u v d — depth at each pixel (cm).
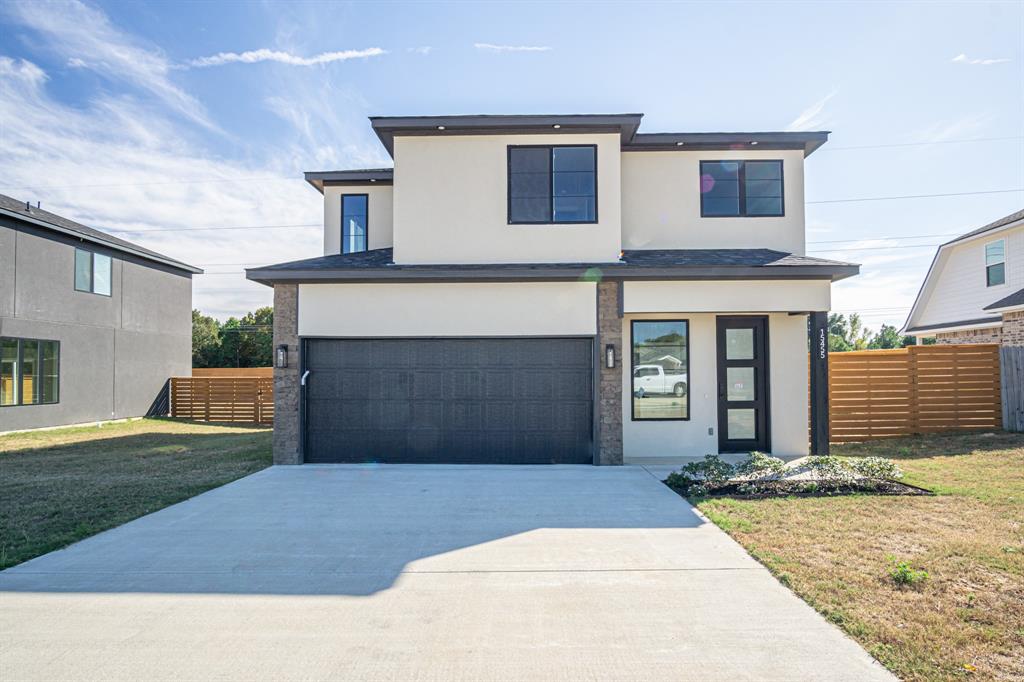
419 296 958
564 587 445
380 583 455
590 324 945
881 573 458
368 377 974
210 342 4112
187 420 2016
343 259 1068
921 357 1195
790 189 1098
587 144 1002
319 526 611
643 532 584
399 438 971
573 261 991
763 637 363
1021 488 731
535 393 966
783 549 518
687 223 1099
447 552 527
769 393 1036
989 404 1207
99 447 1286
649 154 1105
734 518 621
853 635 363
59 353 1722
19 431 1586
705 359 1040
